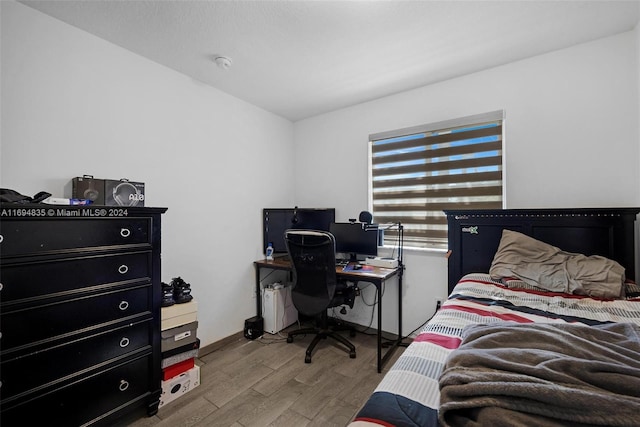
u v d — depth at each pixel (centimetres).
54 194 158
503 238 191
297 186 333
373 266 251
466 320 120
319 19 159
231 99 261
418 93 249
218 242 248
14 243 114
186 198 224
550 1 146
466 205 234
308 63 207
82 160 169
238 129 268
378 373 203
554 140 194
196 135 231
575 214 177
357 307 287
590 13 156
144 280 156
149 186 201
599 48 180
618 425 55
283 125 321
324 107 294
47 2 145
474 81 223
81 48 168
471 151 231
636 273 168
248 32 171
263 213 293
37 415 120
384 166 276
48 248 123
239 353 234
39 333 121
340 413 162
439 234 248
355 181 290
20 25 146
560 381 66
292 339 255
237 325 263
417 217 259
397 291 261
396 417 65
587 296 145
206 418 158
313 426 153
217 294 246
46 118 155
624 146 174
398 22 162
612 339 87
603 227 170
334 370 207
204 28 167
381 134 269
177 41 180
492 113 215
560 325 95
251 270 279
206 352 234
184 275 222
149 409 158
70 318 129
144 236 156
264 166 296
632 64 171
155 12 153
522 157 205
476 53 196
